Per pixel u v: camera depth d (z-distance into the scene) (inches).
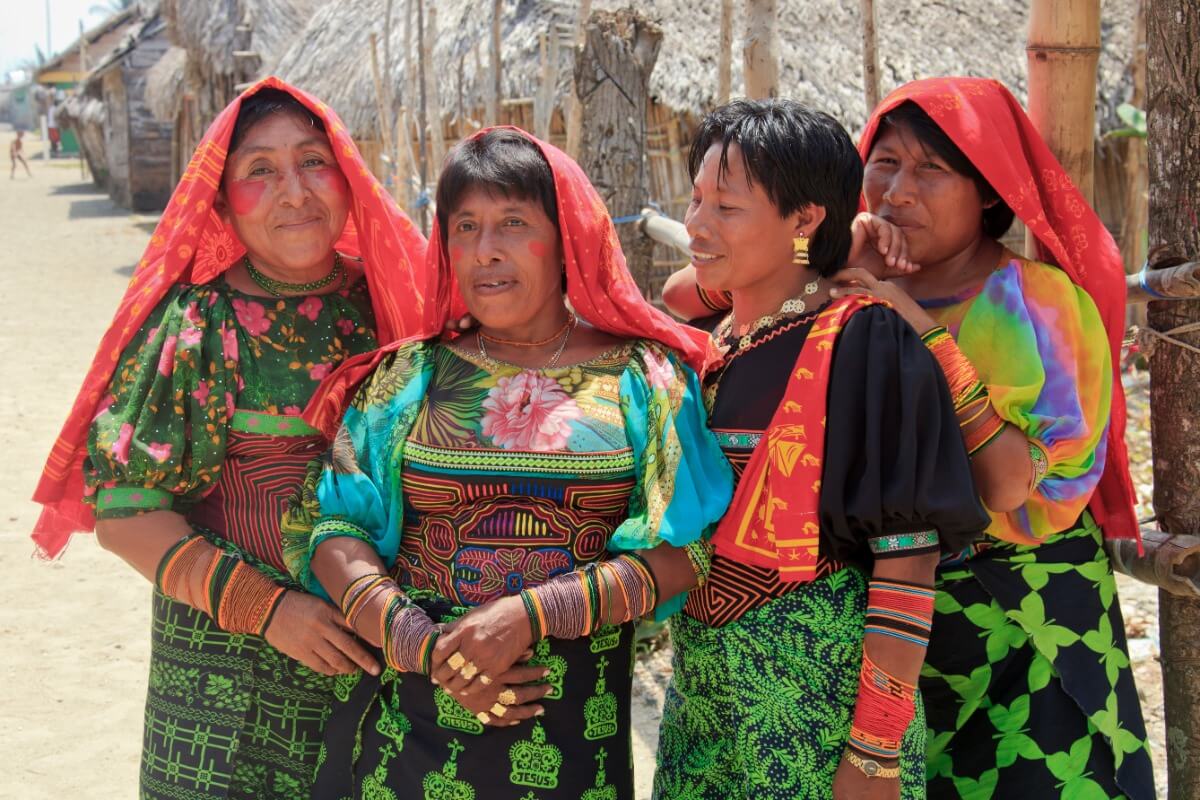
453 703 77.0
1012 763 83.9
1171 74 89.7
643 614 76.7
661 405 77.5
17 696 160.2
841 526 72.9
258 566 85.6
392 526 78.8
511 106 355.3
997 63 353.4
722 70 173.8
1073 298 81.9
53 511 91.4
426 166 312.0
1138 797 83.7
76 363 377.7
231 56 557.9
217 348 84.8
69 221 868.6
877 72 135.3
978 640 84.1
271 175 85.8
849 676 75.3
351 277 94.5
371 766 79.0
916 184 83.5
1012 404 77.5
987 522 72.4
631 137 174.1
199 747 85.0
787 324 77.2
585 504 76.9
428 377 81.2
